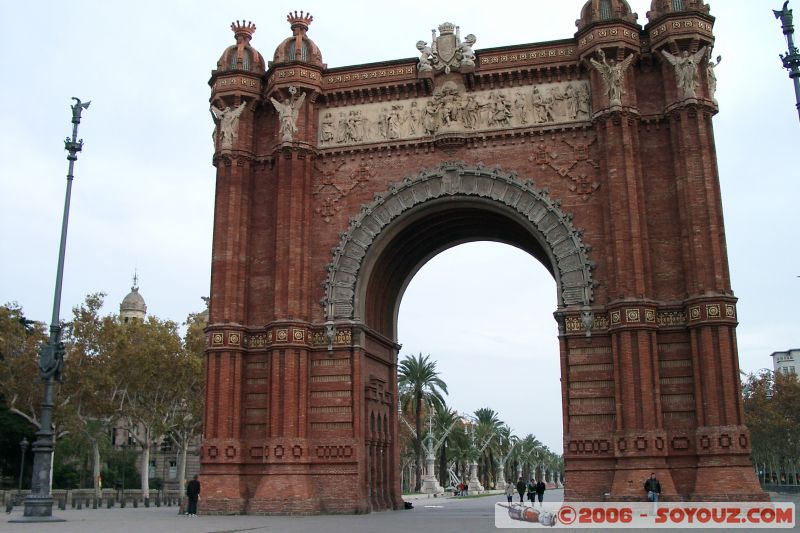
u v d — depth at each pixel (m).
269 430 51.00
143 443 90.62
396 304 62.00
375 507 54.62
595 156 51.34
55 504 75.19
